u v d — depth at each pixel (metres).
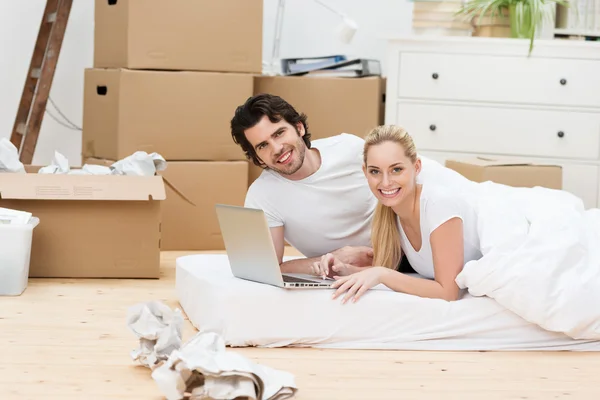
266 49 5.60
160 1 4.51
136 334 2.58
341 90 4.92
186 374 2.26
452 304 2.91
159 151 4.57
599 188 4.98
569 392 2.44
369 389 2.43
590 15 5.34
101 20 4.79
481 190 3.30
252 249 2.90
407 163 2.90
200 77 4.59
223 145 4.66
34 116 4.79
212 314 2.90
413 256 3.10
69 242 3.94
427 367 2.67
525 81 4.91
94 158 4.79
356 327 2.88
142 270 3.98
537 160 4.97
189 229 4.65
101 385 2.43
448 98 4.95
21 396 2.31
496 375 2.59
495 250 2.88
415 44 4.93
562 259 2.87
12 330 3.00
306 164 3.18
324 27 5.61
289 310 2.87
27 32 5.43
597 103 4.92
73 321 3.16
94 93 4.79
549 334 2.92
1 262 3.54
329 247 3.35
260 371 2.27
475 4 5.03
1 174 3.84
